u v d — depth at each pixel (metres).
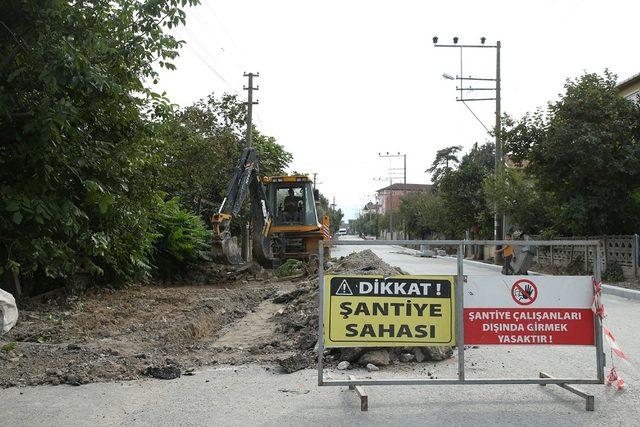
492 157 48.12
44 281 12.83
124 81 9.94
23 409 5.38
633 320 10.67
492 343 5.67
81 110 9.46
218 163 24.92
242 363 7.11
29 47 7.91
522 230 24.44
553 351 7.83
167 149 14.27
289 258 20.52
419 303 5.71
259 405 5.46
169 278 17.73
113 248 12.59
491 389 5.95
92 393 5.87
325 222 22.41
